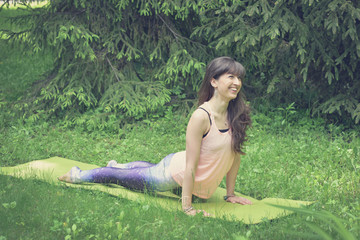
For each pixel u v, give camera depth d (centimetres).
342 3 522
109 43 663
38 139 588
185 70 657
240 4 599
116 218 350
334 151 523
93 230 326
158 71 679
